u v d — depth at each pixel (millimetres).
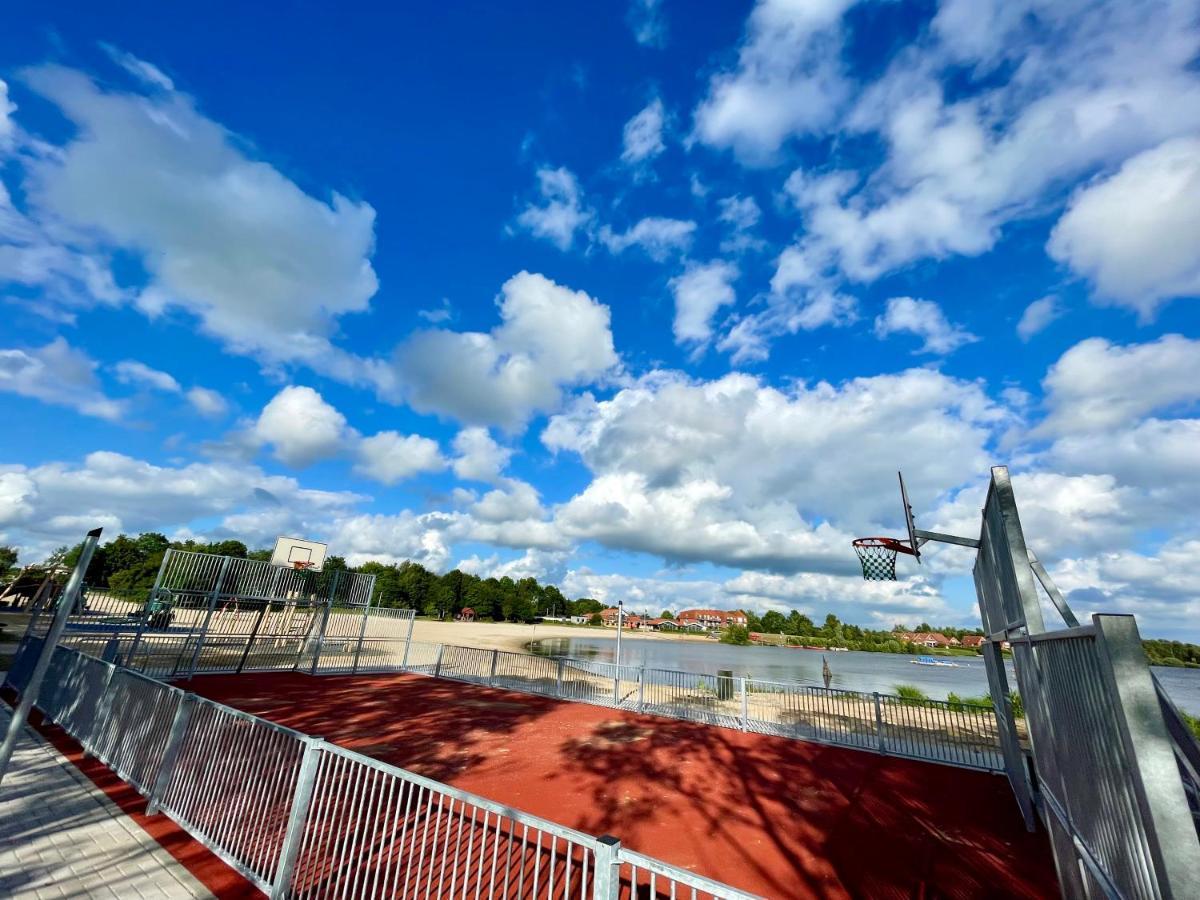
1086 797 3105
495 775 8367
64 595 4992
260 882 4207
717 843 6285
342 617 19484
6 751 4508
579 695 15891
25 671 10227
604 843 2658
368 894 4293
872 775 9281
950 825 7086
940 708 10570
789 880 5484
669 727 12594
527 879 4875
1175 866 1933
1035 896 5273
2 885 4152
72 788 6102
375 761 4004
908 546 9367
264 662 18016
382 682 17188
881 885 5430
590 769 8930
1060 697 3652
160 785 5566
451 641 52969
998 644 7770
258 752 4871
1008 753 7918
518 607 134750
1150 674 2232
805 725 11898
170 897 4164
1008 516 4723
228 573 16016
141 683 6543
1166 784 2053
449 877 4754
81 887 4215
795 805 7656
